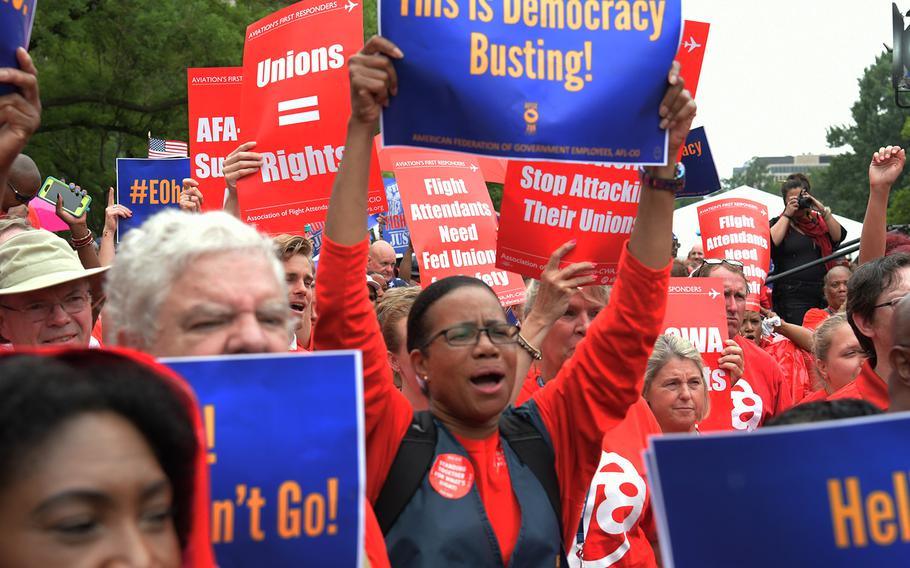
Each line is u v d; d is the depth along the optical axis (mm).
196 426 1499
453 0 2896
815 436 1800
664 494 1763
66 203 6414
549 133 2910
